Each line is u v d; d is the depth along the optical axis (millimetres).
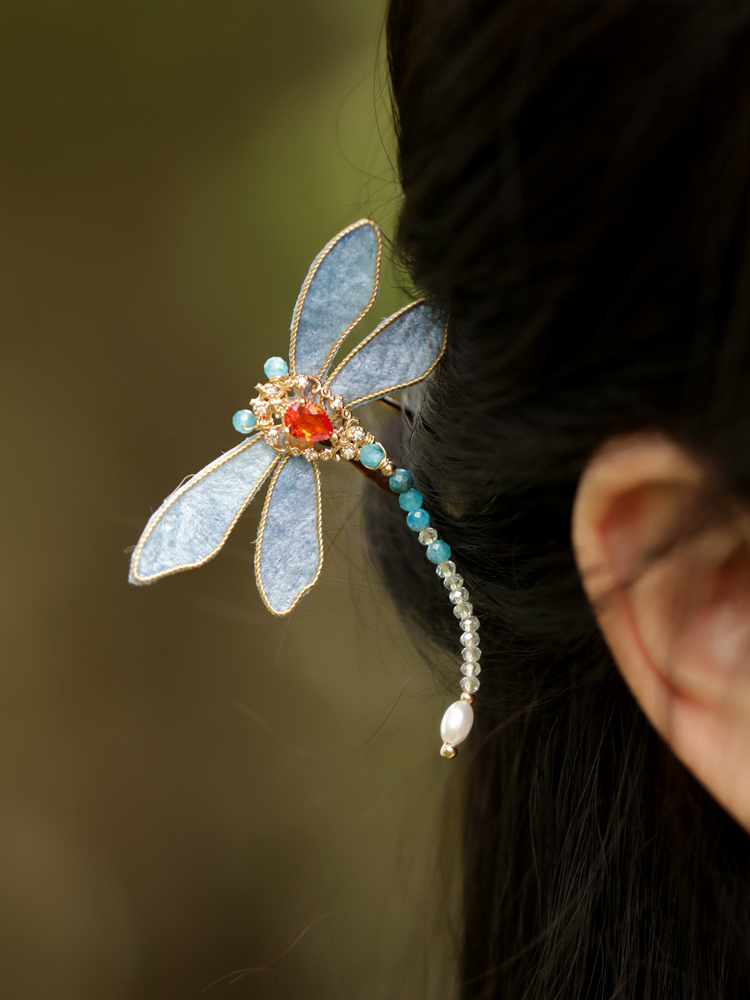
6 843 815
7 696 848
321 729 779
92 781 835
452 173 361
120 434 872
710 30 342
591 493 358
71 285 877
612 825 407
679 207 347
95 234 870
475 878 451
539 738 427
